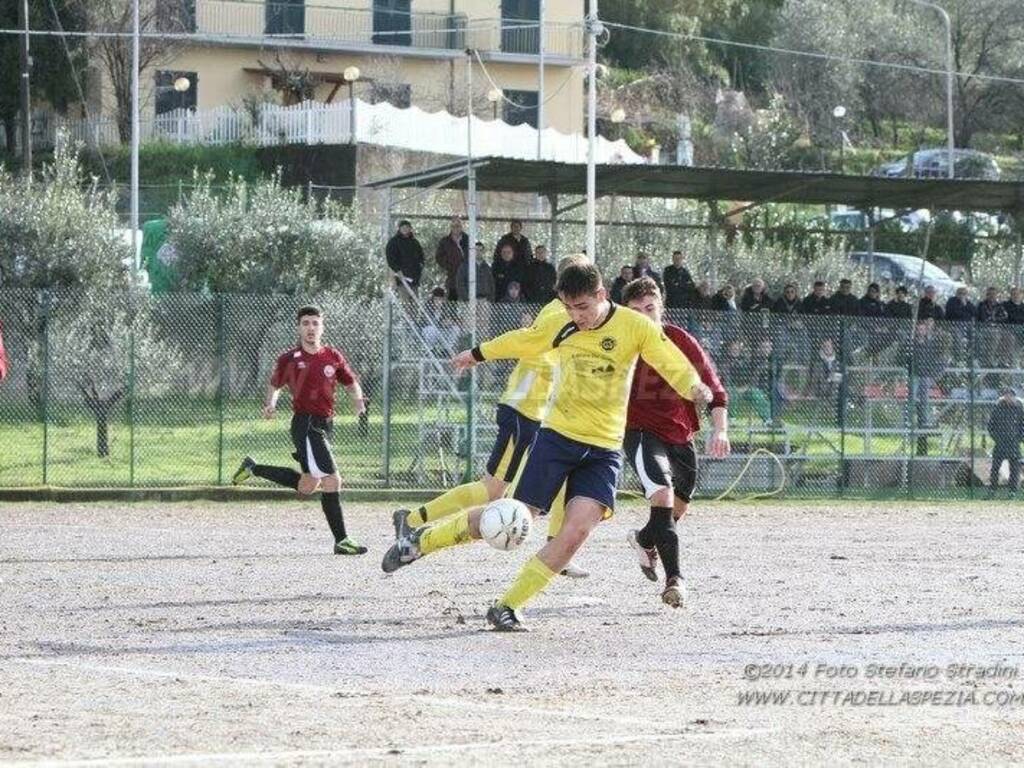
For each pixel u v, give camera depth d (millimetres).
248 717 19500
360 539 43281
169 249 87000
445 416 59906
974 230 103438
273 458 58875
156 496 54562
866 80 178875
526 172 66750
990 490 60750
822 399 61000
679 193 74312
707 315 60688
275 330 64875
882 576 36250
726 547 42688
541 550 26828
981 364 63250
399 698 21062
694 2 191375
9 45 129750
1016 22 179875
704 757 17500
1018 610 30812
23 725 18734
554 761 17062
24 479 55562
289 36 140500
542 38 123625
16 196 82062
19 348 61750
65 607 29609
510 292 68500
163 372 62500
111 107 136750
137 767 16469
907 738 18969
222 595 31406
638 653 25234
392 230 86438
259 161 121000
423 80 146250
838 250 99125
